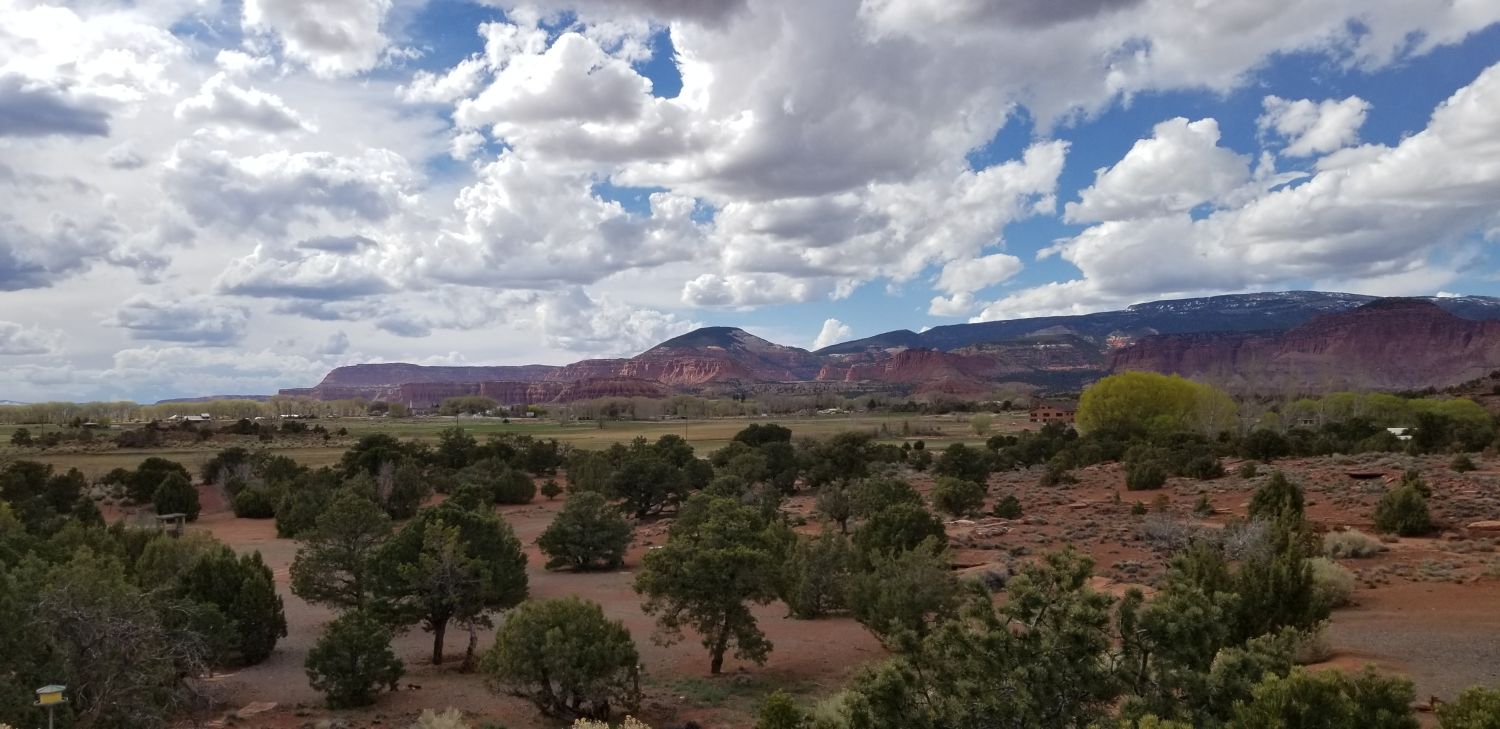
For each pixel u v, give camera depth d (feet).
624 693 76.13
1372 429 274.16
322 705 80.38
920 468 288.92
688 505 184.03
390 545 101.81
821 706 57.88
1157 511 159.22
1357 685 37.14
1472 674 60.49
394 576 98.02
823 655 93.40
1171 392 334.65
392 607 96.32
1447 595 87.15
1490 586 89.40
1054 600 40.86
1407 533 123.34
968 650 39.88
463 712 77.10
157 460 275.59
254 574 101.55
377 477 244.83
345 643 78.84
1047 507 183.32
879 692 39.88
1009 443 346.95
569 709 73.87
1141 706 37.81
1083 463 276.21
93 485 271.28
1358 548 111.45
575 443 464.24
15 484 223.71
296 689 87.40
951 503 171.42
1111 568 110.32
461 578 96.58
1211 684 38.34
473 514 110.01
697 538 99.86
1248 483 182.91
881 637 88.28
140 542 131.85
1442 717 35.96
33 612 56.29
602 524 161.27
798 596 111.96
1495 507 132.77
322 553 114.52
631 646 73.77
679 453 295.69
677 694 79.82
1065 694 38.81
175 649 65.77
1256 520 106.52
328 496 216.54
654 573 89.51
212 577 99.45
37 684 54.24
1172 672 38.91
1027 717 37.81
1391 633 73.46
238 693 85.81
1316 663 64.80
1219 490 181.68
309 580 113.60
